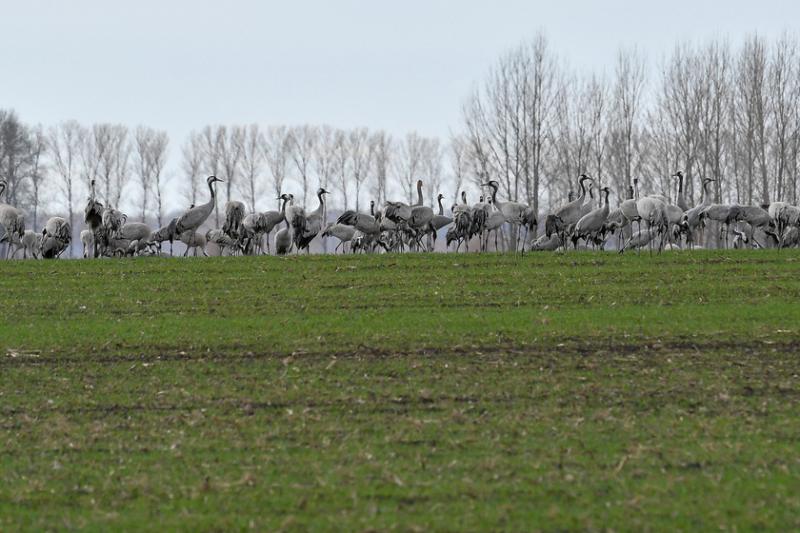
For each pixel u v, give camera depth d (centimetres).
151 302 7338
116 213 10381
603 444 4159
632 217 9881
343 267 8350
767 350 5697
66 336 6244
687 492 3600
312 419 4591
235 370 5478
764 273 7944
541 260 8519
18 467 4044
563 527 3303
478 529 3294
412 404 4794
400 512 3453
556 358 5572
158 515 3494
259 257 8925
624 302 7075
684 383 5088
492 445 4166
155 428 4528
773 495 3562
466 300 7188
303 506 3528
